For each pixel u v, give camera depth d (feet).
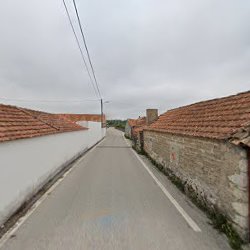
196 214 22.59
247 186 17.39
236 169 18.30
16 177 24.26
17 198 24.07
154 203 25.81
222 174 20.59
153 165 51.62
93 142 110.22
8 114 35.78
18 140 25.32
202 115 34.14
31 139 29.89
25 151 27.50
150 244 16.89
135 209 23.93
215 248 16.35
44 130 39.40
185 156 31.32
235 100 28.19
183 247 16.49
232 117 23.90
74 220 21.09
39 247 16.42
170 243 17.04
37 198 27.81
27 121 39.14
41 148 34.32
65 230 19.10
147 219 21.36
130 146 102.83
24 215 22.33
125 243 17.04
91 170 45.52
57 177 39.52
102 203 25.80
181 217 21.83
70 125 74.02
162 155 46.19
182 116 44.80
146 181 36.27
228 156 19.52
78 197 28.02
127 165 51.37
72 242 17.15
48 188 32.37
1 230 19.11
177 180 34.76
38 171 32.09
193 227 19.69
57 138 44.39
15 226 19.81
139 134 84.53
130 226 19.89
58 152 44.91
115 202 26.14
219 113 28.68
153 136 57.26
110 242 17.17
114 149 88.84
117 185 33.76
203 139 24.90
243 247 16.52
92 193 29.68
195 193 27.20
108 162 55.67
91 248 16.31
